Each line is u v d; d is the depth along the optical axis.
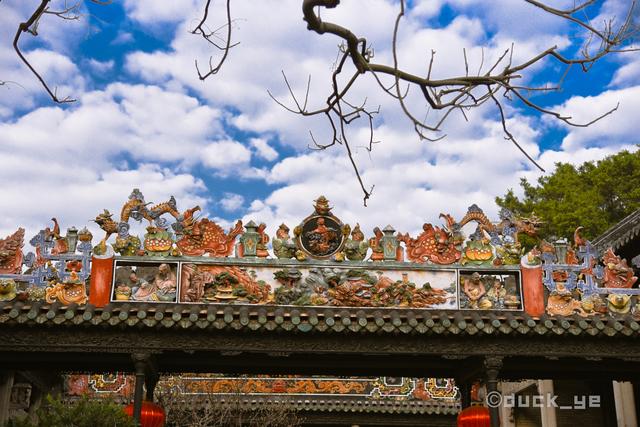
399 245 18.05
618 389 25.73
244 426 31.69
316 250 17.75
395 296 17.47
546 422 30.03
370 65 7.71
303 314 16.59
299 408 31.02
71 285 16.80
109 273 17.08
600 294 17.73
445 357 17.09
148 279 17.28
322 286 17.48
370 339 17.05
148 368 17.09
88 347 16.42
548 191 47.44
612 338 17.25
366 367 18.89
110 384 29.17
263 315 16.47
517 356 17.34
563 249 18.09
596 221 42.81
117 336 16.55
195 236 17.62
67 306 16.42
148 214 17.70
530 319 16.97
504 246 18.09
